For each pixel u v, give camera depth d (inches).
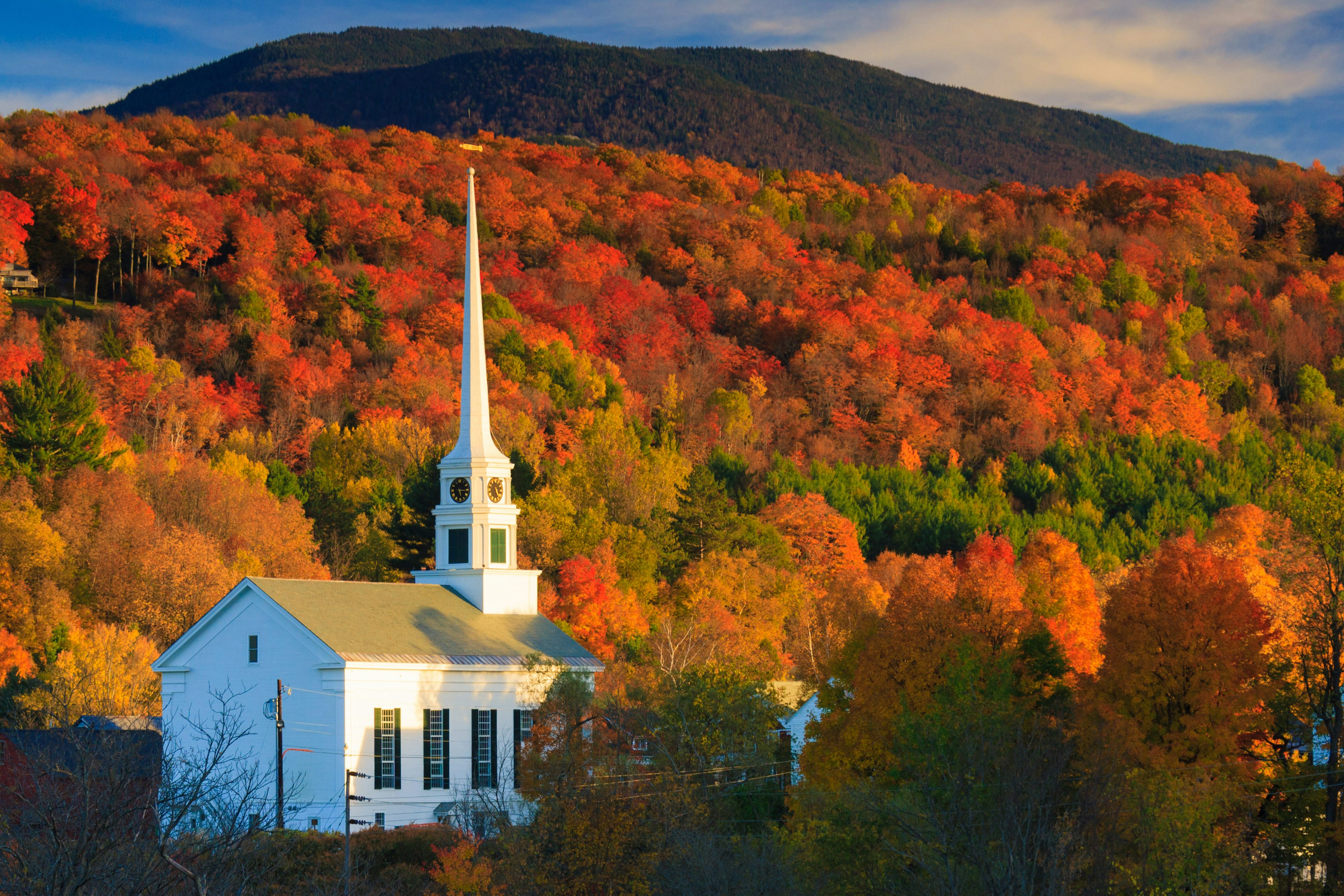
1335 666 6515.8
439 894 6456.7
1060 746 5836.6
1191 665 6688.0
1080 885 5310.0
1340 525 6929.1
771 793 7593.5
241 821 3501.5
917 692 7283.5
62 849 2704.2
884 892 5871.1
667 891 6141.7
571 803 6496.1
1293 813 6417.3
